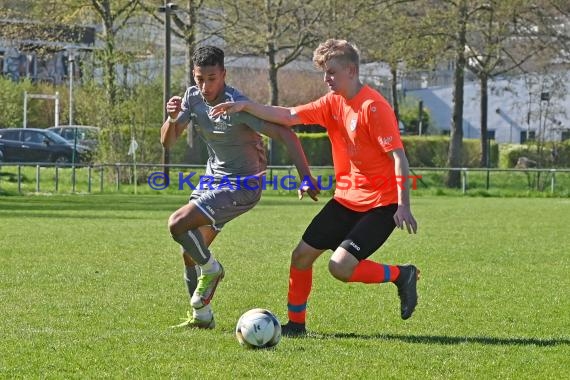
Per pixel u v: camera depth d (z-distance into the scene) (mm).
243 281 22469
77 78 90125
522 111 126438
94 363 13109
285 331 15930
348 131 15320
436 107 140000
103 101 72375
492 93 108250
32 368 12805
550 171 70250
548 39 85750
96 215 44219
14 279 22141
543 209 52594
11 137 80938
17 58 120938
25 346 14133
